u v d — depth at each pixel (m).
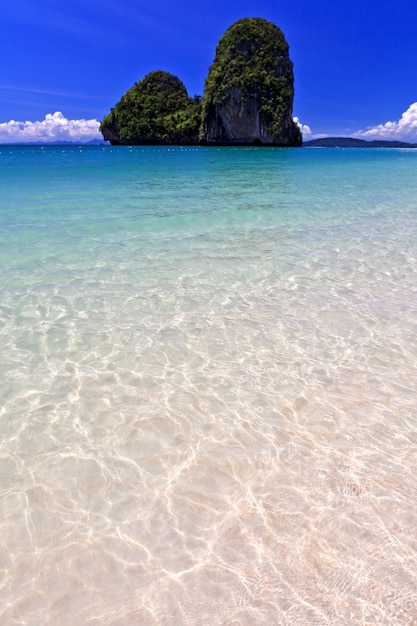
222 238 6.40
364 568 1.63
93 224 7.13
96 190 11.40
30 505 1.91
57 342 3.33
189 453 2.25
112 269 4.95
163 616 1.47
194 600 1.52
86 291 4.31
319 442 2.34
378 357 3.19
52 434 2.37
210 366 3.06
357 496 1.98
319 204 9.49
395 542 1.74
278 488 2.03
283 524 1.83
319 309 3.99
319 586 1.56
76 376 2.91
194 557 1.68
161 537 1.77
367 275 4.90
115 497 1.96
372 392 2.78
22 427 2.41
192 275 4.83
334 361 3.14
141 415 2.54
